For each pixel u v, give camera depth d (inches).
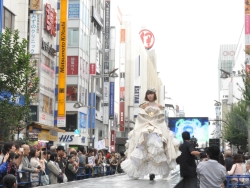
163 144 597.3
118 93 3427.7
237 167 622.8
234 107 2459.4
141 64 4033.0
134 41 3782.0
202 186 391.2
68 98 2237.9
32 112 1665.8
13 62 878.4
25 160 592.4
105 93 2731.3
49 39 1911.9
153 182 562.9
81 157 882.8
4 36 912.9
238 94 3740.2
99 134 2721.5
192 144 520.7
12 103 892.0
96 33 2659.9
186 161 517.3
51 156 697.0
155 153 587.5
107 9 2751.0
